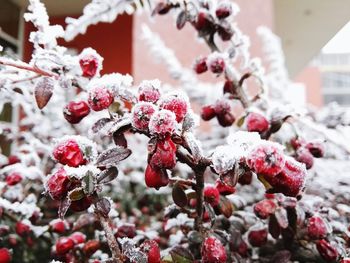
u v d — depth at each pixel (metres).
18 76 0.12
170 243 0.15
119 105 0.12
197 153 0.09
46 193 0.10
